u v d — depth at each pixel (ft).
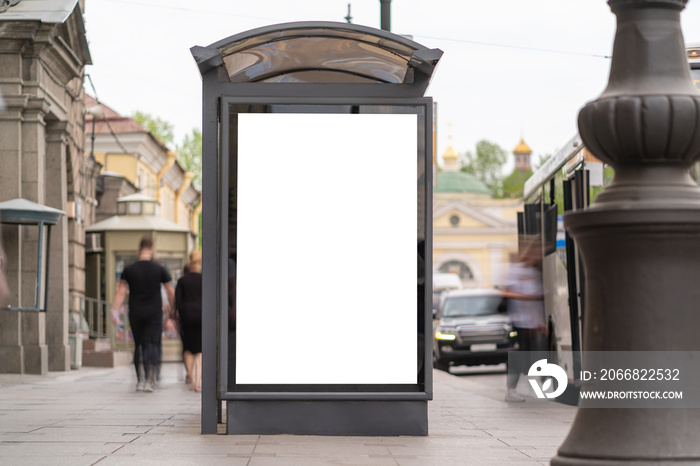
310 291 26.96
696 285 15.02
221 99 26.96
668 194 14.96
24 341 59.41
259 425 27.17
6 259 59.00
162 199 194.08
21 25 58.44
